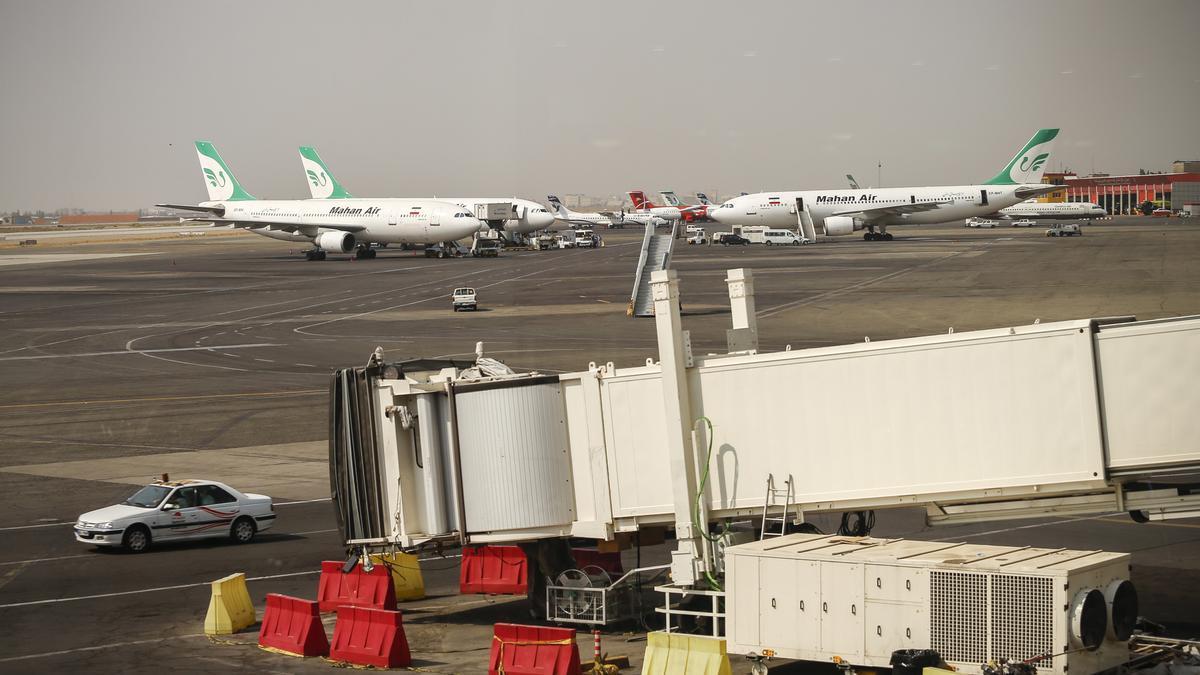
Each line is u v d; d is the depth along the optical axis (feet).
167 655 84.53
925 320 289.33
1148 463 68.54
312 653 84.58
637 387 84.17
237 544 125.08
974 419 73.56
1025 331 71.61
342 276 530.27
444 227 618.03
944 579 65.00
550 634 76.38
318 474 158.51
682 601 85.15
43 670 80.64
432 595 104.99
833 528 116.47
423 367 98.78
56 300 444.14
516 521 88.53
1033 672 60.90
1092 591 63.00
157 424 197.26
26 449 179.63
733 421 81.35
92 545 121.90
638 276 340.39
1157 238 626.23
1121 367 69.05
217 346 296.30
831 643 69.05
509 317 339.77
